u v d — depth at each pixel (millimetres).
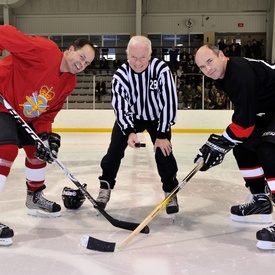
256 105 2012
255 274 1735
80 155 5316
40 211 2629
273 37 11812
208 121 8570
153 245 2076
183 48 12203
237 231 2316
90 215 2607
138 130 2705
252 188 2461
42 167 2484
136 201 2986
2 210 2686
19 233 2242
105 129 8633
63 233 2252
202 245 2084
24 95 2174
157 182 3645
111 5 13070
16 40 2006
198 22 12977
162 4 12953
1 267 1797
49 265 1821
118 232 2281
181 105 9570
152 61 2426
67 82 2258
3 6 12781
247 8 12789
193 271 1765
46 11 13219
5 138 2082
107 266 1812
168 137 2545
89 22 13211
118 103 2443
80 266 1812
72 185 3469
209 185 3523
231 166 4480
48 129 2418
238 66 1986
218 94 9094
